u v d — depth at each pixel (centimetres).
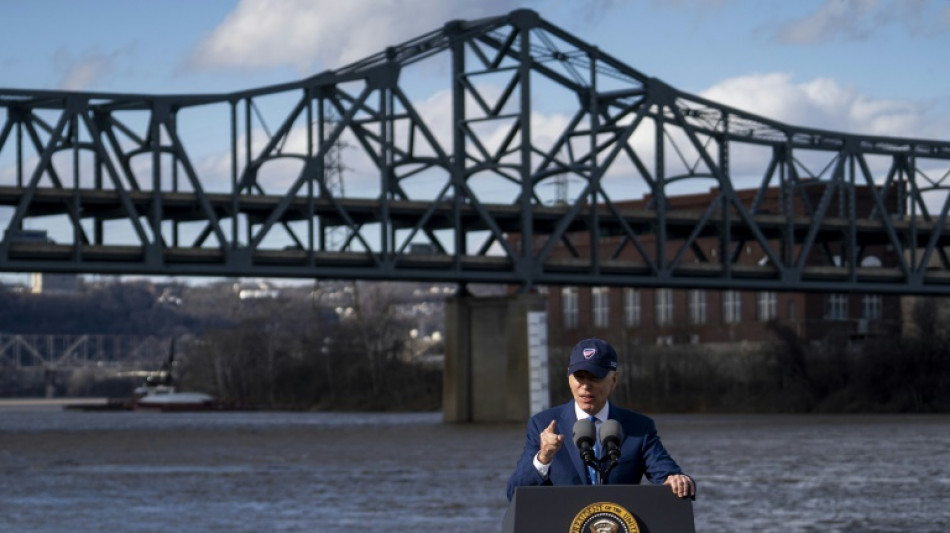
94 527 7781
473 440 18350
